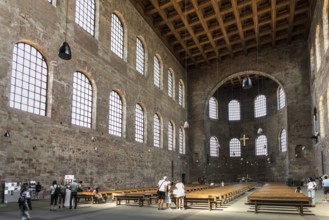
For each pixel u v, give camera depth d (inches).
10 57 570.6
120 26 1019.9
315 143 1284.4
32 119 612.1
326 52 926.4
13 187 554.6
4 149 546.3
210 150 1932.8
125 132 980.6
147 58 1192.8
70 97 726.5
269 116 1894.7
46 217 422.0
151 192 684.7
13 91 588.1
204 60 1627.7
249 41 1508.4
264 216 453.1
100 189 813.9
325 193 698.8
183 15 1212.5
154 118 1256.8
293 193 592.4
